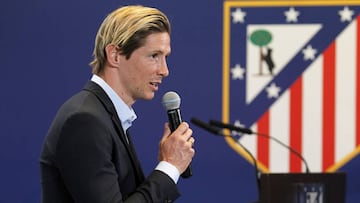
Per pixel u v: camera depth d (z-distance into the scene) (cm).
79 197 333
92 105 350
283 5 809
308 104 809
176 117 418
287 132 812
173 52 823
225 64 818
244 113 819
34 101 848
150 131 828
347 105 802
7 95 851
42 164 357
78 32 838
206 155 824
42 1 841
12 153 852
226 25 816
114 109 364
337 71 803
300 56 809
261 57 814
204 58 820
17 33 847
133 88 370
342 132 803
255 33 814
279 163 814
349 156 803
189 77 823
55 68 842
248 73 816
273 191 493
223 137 820
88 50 838
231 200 827
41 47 844
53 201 352
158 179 353
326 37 805
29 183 852
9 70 848
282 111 813
